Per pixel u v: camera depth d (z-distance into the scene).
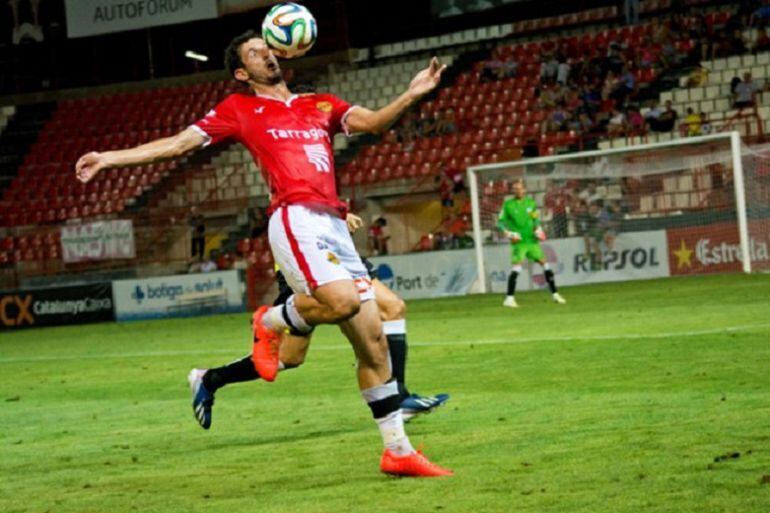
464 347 31.80
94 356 40.53
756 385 19.66
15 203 83.31
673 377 21.70
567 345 29.69
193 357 36.66
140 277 72.88
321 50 87.25
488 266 63.12
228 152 80.31
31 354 44.41
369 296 14.73
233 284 64.38
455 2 81.69
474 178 59.84
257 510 12.70
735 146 54.44
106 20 83.31
